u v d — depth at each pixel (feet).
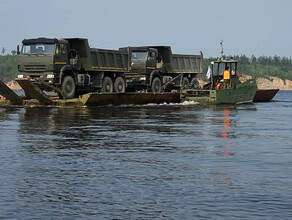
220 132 60.70
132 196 27.37
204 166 36.40
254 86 144.77
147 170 34.68
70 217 23.70
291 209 24.98
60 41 111.96
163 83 140.87
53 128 63.72
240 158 40.19
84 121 74.64
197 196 27.40
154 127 66.23
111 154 41.93
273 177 32.45
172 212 24.50
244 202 26.22
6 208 25.00
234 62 138.00
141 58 132.87
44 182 30.60
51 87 110.93
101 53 120.78
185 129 64.03
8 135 55.57
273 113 99.55
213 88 138.82
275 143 50.08
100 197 27.14
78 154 41.78
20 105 116.78
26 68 111.24
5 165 36.14
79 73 119.14
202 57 157.28
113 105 117.70
